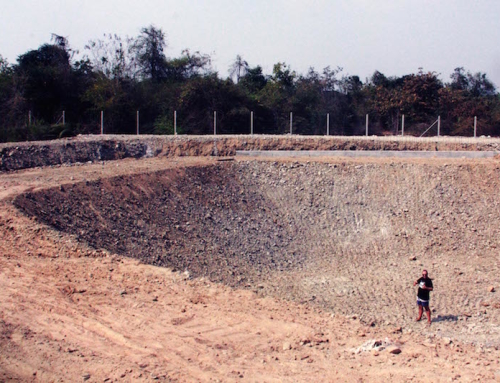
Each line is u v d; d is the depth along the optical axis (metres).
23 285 11.66
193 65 55.69
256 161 26.41
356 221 22.14
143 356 8.94
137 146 29.80
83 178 20.91
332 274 17.58
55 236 15.11
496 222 21.16
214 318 10.86
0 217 15.58
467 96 53.44
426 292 13.26
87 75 46.53
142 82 47.81
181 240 18.55
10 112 39.81
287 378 8.40
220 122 42.50
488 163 24.70
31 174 22.56
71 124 40.94
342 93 53.66
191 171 24.47
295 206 23.22
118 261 14.22
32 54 47.78
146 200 20.66
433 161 25.70
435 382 8.30
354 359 9.24
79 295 11.45
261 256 18.92
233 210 22.31
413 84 49.12
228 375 8.43
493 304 14.66
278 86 49.56
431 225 21.36
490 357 9.71
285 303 12.87
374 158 27.39
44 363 8.52
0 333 9.32
